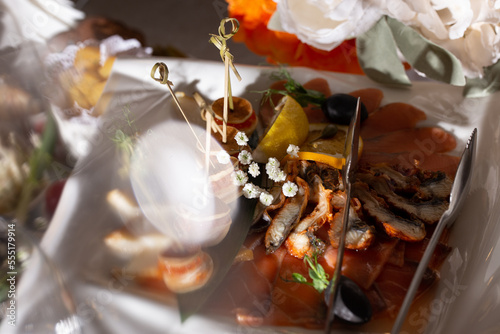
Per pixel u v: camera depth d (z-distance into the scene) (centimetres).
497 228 41
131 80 51
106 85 51
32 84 52
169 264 38
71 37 58
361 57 50
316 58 54
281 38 53
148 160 44
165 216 41
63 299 39
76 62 55
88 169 45
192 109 48
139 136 46
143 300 39
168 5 64
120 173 44
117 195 43
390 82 50
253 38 54
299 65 54
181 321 38
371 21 46
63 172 46
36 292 39
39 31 58
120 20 62
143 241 41
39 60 55
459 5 43
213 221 40
